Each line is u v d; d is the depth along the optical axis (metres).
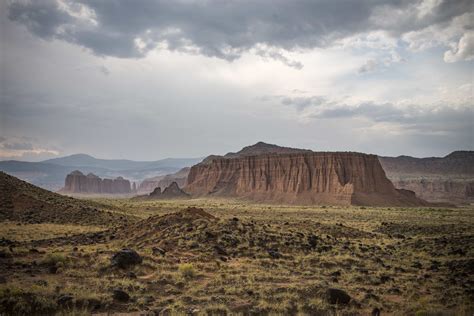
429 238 50.44
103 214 73.69
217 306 18.39
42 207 74.12
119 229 46.72
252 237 38.69
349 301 20.52
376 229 68.50
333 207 152.62
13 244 37.34
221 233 37.81
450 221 84.38
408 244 46.81
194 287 22.25
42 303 17.42
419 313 18.36
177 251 32.66
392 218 93.88
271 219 80.44
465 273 29.23
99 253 30.30
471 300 21.31
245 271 27.31
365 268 31.12
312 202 192.38
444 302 21.30
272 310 18.31
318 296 20.94
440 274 29.52
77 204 84.50
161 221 42.62
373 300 21.31
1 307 16.81
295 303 19.67
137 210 107.62
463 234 55.62
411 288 24.39
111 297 19.06
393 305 20.44
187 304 19.17
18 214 69.25
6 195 75.19
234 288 21.75
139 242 37.84
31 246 37.50
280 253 35.09
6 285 19.23
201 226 39.47
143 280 23.34
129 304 18.73
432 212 117.56
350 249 41.00
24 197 76.12
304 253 36.53
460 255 38.09
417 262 34.47
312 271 28.94
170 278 24.06
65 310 16.95
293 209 132.62
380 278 26.95
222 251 33.19
